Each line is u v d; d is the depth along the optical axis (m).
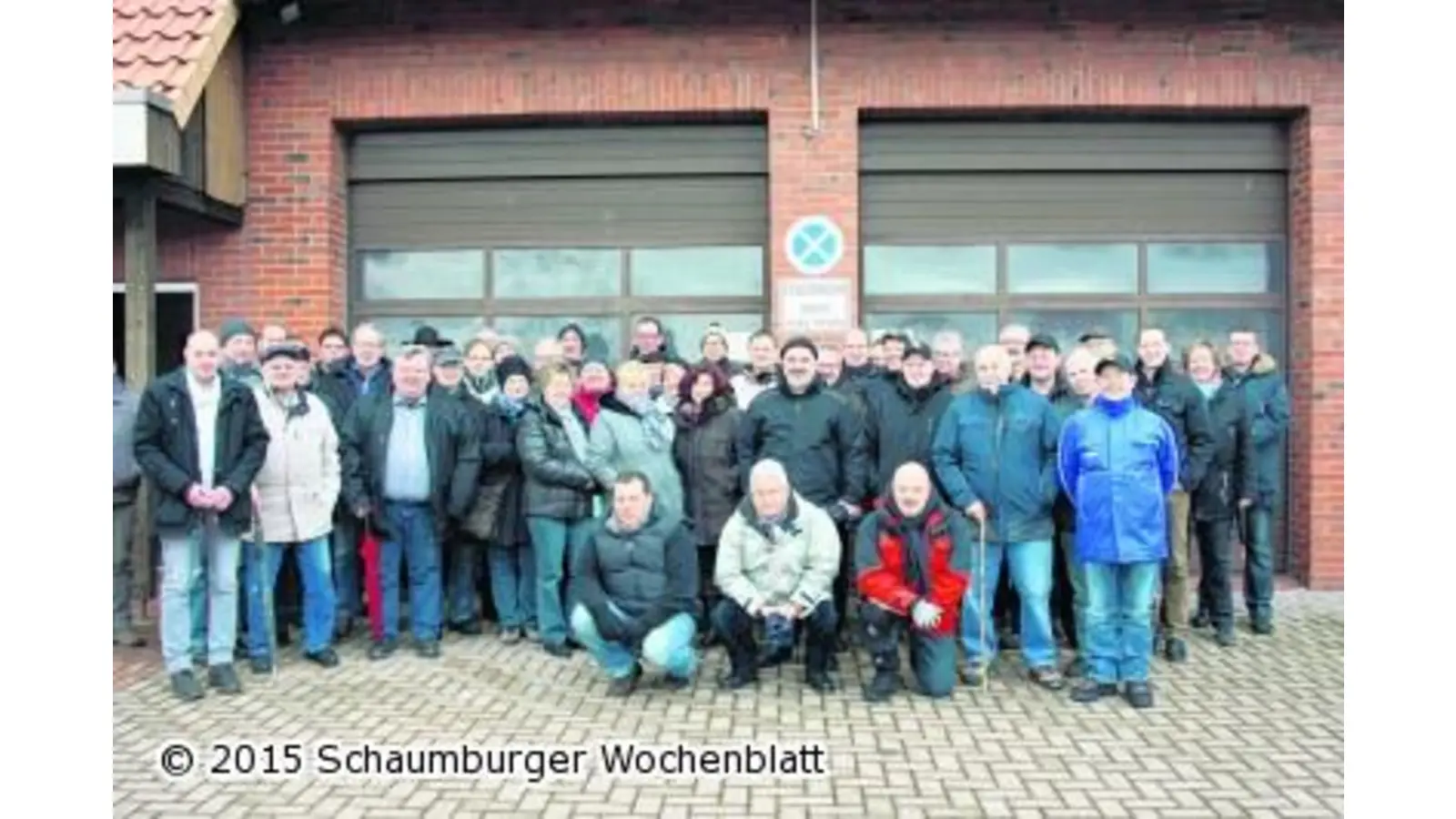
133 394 7.61
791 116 9.11
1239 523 8.29
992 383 6.68
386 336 9.59
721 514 7.27
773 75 9.12
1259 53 9.06
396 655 7.36
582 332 8.97
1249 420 7.54
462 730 5.93
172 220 9.30
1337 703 6.29
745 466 7.05
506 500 7.58
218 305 9.30
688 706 6.31
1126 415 6.35
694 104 9.13
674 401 7.62
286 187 9.27
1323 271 9.08
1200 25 9.08
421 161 9.55
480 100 9.23
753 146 9.41
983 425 6.69
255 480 6.82
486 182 9.55
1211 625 7.81
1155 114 9.26
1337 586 9.09
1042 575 6.69
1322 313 9.09
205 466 6.48
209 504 6.43
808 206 9.10
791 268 9.09
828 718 6.10
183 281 9.30
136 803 5.02
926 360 7.16
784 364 7.11
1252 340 7.91
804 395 7.07
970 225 9.43
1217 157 9.41
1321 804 4.93
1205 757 5.50
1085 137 9.38
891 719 6.08
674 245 9.47
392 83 9.27
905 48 9.09
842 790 5.11
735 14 9.13
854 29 9.10
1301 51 9.06
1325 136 9.06
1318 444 9.09
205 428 6.49
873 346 8.31
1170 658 7.18
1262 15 9.06
